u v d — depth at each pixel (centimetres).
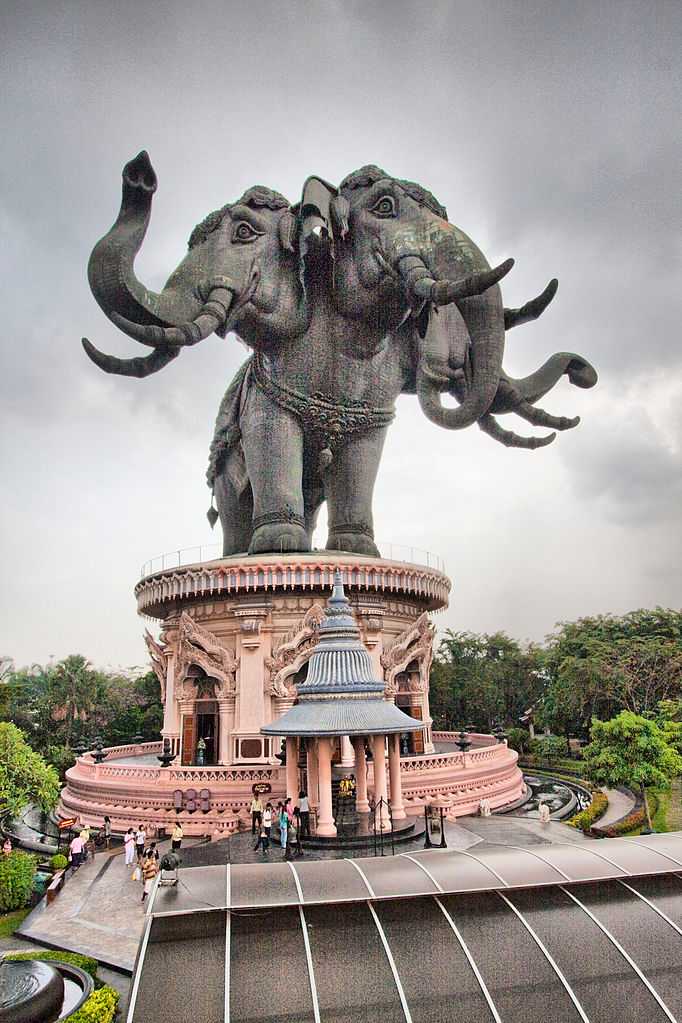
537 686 8081
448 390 4397
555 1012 1130
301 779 3097
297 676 3709
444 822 3042
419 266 3541
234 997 1107
